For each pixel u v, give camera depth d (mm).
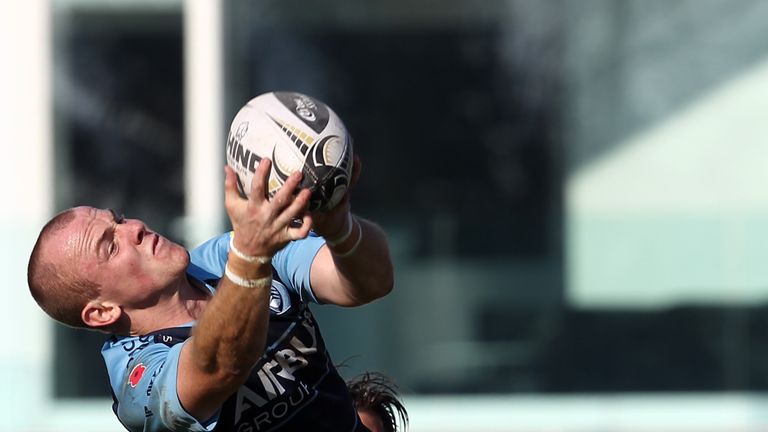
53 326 31516
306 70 31609
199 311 14398
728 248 31344
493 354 31406
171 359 12883
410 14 31453
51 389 31484
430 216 31297
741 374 31406
